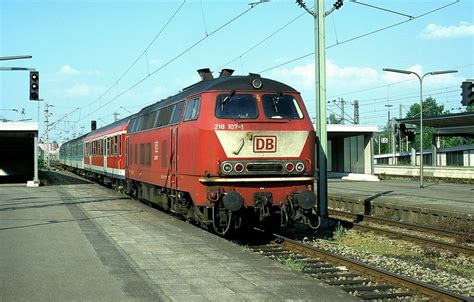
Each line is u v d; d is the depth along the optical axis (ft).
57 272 28.76
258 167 41.11
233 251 35.09
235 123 41.29
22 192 93.50
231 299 23.43
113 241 39.17
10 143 142.31
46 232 43.88
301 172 42.32
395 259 38.42
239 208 39.83
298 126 42.78
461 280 32.37
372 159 136.56
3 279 27.20
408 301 27.12
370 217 62.85
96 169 120.78
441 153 205.67
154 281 26.73
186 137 45.14
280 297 23.77
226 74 53.11
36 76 85.97
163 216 56.39
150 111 63.87
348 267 34.37
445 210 60.59
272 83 44.19
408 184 119.85
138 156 68.85
